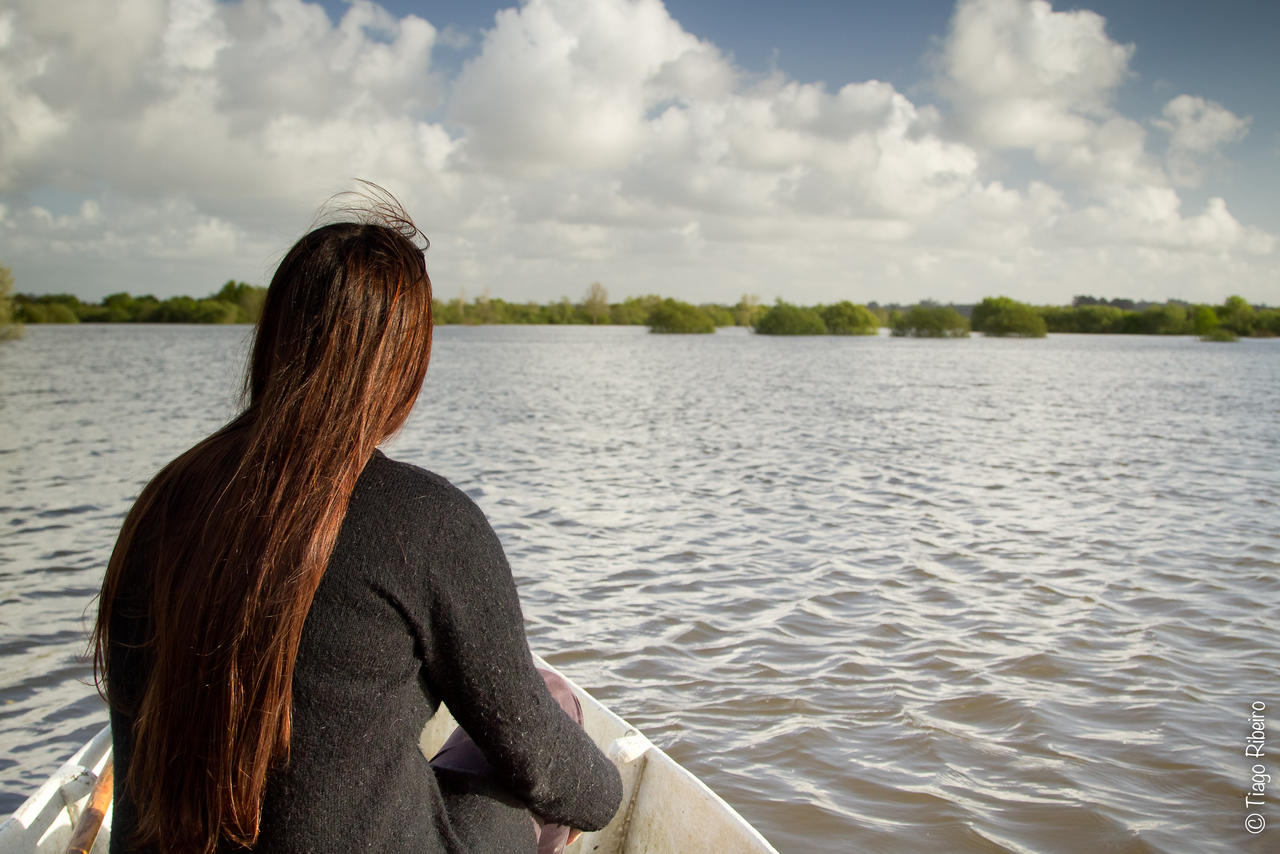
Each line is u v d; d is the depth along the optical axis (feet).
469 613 3.72
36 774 12.53
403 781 3.74
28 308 342.44
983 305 361.92
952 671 15.28
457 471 36.01
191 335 226.17
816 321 357.20
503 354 157.89
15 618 18.58
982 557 22.45
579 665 15.85
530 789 4.14
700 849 6.74
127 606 3.70
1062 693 14.33
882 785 11.66
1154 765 12.00
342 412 3.61
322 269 3.75
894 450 42.06
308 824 3.52
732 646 16.62
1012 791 11.44
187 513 3.60
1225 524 26.11
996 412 61.36
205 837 3.50
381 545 3.57
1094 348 222.69
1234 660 15.61
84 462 38.27
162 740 3.48
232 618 3.39
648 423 53.83
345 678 3.53
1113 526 25.90
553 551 23.34
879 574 21.04
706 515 27.68
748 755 12.54
